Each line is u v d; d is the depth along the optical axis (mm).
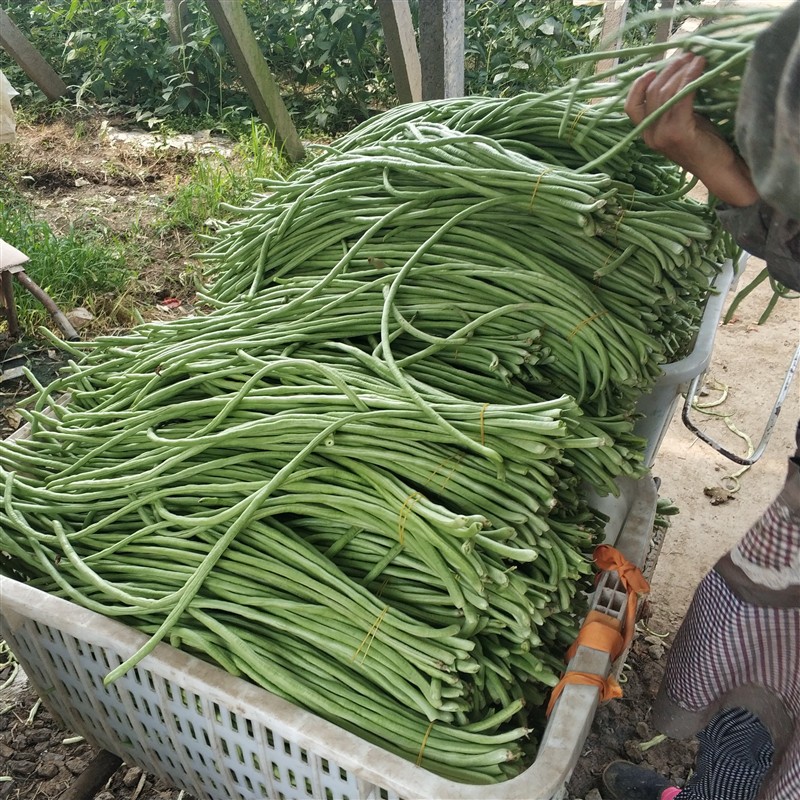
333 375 1280
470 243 1433
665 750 1746
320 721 1044
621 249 1375
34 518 1416
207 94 4949
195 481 1328
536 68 4539
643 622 2043
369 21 4660
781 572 1041
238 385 1413
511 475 1180
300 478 1225
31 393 2684
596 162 1305
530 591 1119
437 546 1123
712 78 1077
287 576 1181
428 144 1470
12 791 1576
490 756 1018
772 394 2918
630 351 1335
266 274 1671
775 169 804
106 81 5004
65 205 3852
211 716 1146
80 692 1370
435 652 1068
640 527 1410
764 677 1135
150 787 1593
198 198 3764
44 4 5461
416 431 1210
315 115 4770
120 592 1217
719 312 1848
